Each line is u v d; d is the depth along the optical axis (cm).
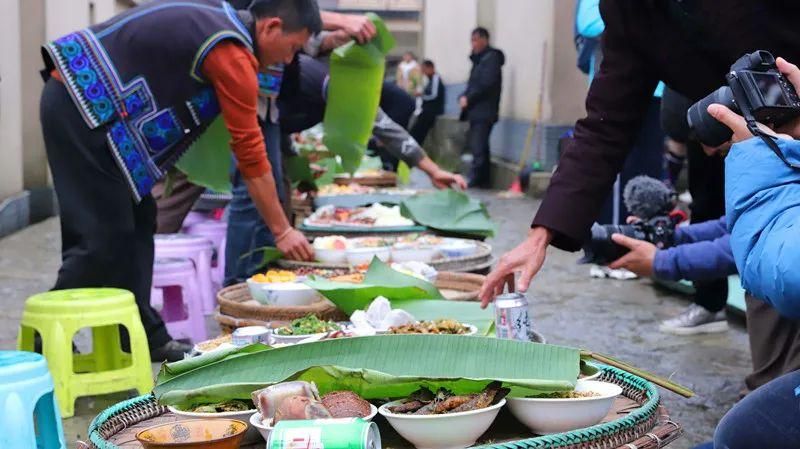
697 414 414
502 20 1650
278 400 187
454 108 2070
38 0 1030
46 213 1078
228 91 380
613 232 298
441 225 486
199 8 382
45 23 1036
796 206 171
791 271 165
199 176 437
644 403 210
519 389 195
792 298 167
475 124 1511
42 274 750
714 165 473
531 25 1414
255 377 201
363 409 189
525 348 203
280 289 323
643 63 263
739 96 187
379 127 532
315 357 204
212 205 638
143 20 381
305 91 514
